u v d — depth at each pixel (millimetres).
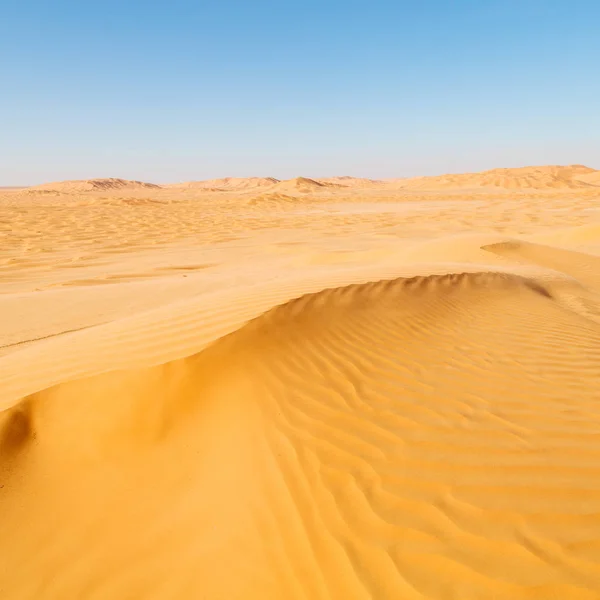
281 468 2902
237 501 2711
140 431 3307
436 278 7109
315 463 2943
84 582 2416
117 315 8953
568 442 3258
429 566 2256
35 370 3951
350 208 50281
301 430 3244
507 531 2439
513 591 2111
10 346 6980
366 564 2285
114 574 2438
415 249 15883
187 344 3980
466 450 3127
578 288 10555
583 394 4074
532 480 2828
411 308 5797
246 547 2434
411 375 4188
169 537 2590
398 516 2553
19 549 2602
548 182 106938
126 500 2857
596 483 2809
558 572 2193
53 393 3488
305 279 6488
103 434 3271
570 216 34594
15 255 18250
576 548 2322
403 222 33500
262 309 4645
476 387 4078
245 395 3537
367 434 3254
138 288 11547
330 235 26672
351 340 4617
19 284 13180
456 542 2381
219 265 16672
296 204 56562
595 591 2096
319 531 2477
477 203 54188
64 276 14398
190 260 17953
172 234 26531
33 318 8719
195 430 3309
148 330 4469
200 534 2566
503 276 8531
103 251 19922
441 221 33625
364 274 6938
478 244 15141
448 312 6078
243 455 3037
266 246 21594
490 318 6219
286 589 2211
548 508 2592
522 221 32594
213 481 2898
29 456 3146
